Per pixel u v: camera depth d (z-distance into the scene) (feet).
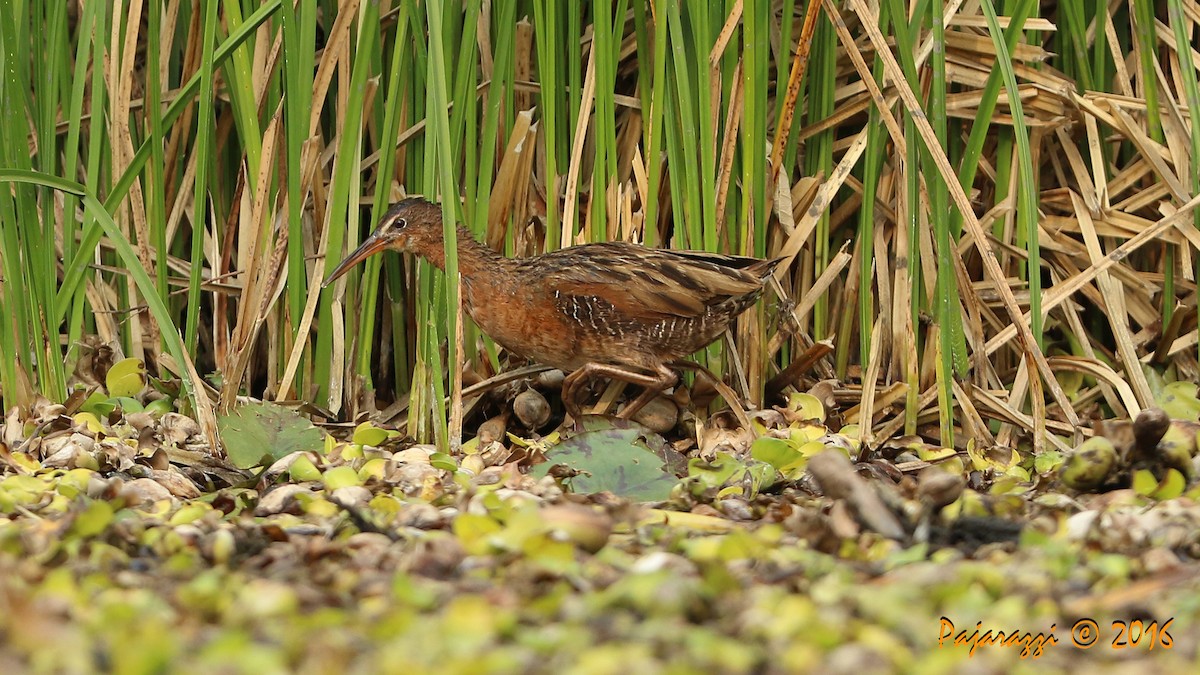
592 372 33.96
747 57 33.68
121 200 33.91
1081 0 36.06
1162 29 37.22
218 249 37.24
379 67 35.78
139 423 33.78
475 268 34.22
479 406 37.27
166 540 23.04
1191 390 35.78
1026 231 36.22
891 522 24.03
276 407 33.68
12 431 32.73
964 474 31.32
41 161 34.04
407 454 31.63
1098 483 28.43
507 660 16.70
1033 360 33.35
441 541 22.09
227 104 37.58
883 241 36.70
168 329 32.45
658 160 34.30
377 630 17.92
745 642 18.20
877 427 36.27
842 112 35.63
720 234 35.60
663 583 19.35
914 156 33.40
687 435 36.32
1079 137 37.78
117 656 16.31
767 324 36.88
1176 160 36.52
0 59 33.50
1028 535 22.94
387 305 37.96
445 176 30.45
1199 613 19.52
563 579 20.81
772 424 34.88
